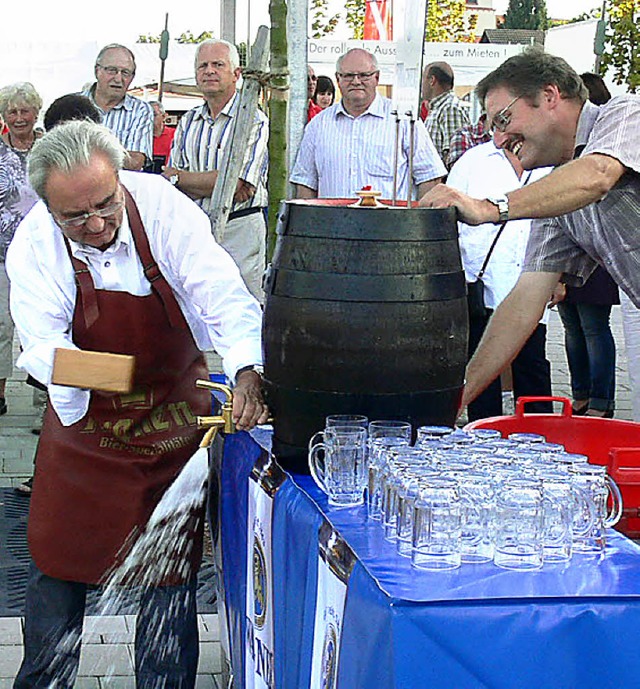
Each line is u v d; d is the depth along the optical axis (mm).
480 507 1957
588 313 6719
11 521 5031
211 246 2789
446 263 2312
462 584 1819
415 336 2266
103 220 2590
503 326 3271
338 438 2234
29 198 6730
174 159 6812
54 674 2959
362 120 6164
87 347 2811
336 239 2262
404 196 6125
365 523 2125
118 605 3980
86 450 2846
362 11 18516
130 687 3441
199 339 2906
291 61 4195
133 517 2830
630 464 2461
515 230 5461
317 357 2287
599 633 1775
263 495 2607
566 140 2797
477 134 7184
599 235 2973
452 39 25797
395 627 1729
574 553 1985
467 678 1748
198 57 6574
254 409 2547
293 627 2338
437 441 2205
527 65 2775
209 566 4266
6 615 4008
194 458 2896
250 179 6387
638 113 2623
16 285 2779
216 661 3682
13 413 7129
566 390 8086
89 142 2555
